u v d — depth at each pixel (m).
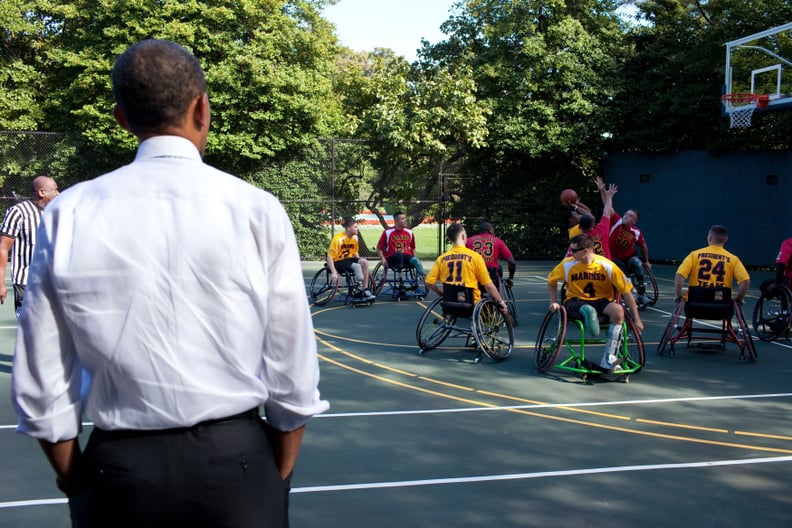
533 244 21.81
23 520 3.71
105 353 1.41
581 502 3.99
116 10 19.28
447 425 5.50
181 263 1.43
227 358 1.46
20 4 20.58
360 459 4.68
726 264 8.00
